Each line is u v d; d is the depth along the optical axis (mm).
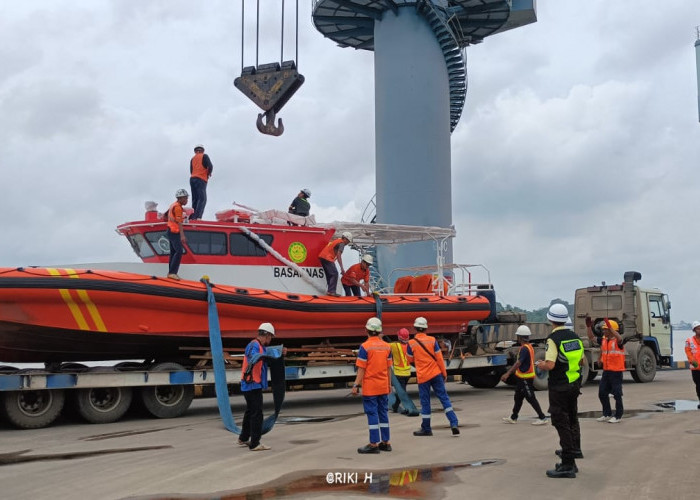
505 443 9672
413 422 12023
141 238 13758
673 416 12430
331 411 14078
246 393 9219
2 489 7023
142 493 6820
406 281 18094
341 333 15102
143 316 12422
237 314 13406
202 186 14320
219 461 8406
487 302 17625
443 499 6574
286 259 14820
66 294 11547
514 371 11742
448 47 36312
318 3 35281
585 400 15234
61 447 9523
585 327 21219
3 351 12219
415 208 34156
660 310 21578
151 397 12711
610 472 7758
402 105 34688
